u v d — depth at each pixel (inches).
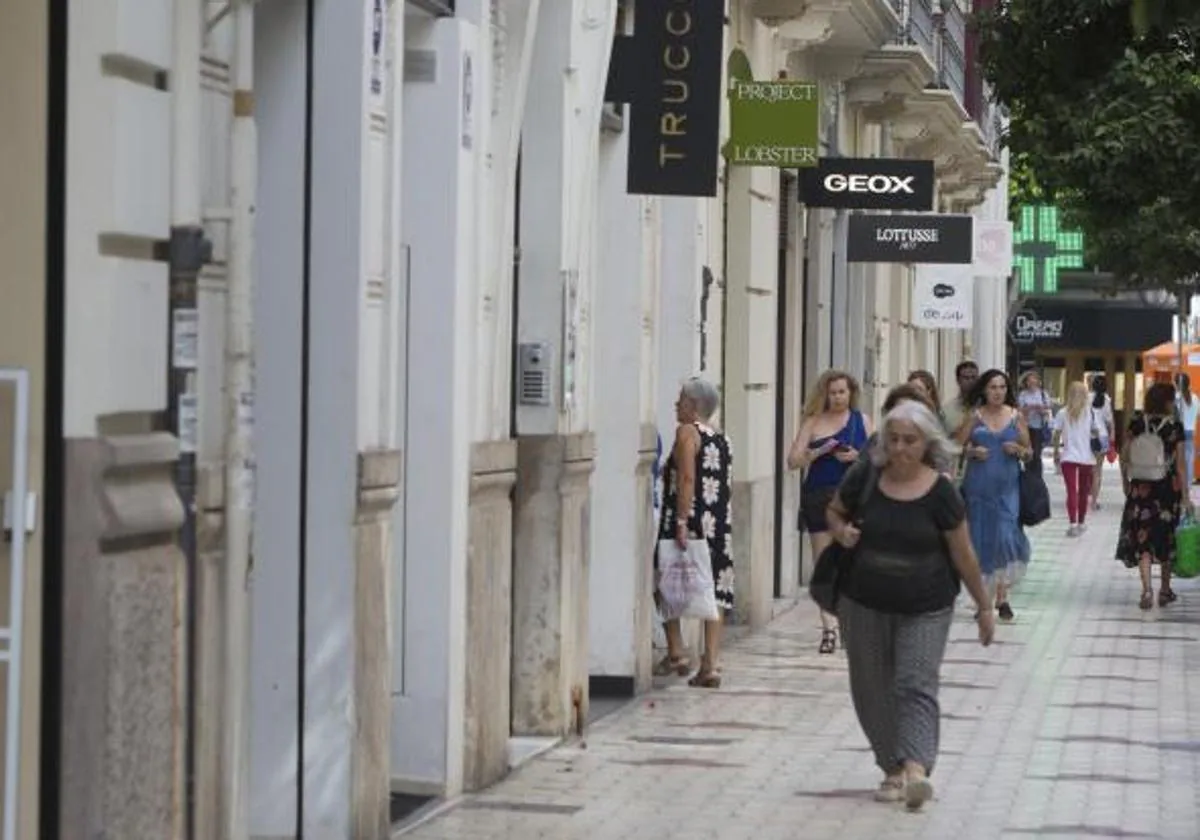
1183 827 1056.2
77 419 716.7
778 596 2177.7
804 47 2126.0
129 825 729.6
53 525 714.8
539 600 1272.1
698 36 1409.9
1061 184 2404.0
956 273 3142.2
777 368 2170.3
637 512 1473.9
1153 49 2322.8
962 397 2044.8
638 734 1321.4
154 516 740.0
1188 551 2151.8
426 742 1090.1
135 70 738.8
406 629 1088.2
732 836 1024.9
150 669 740.0
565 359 1258.6
